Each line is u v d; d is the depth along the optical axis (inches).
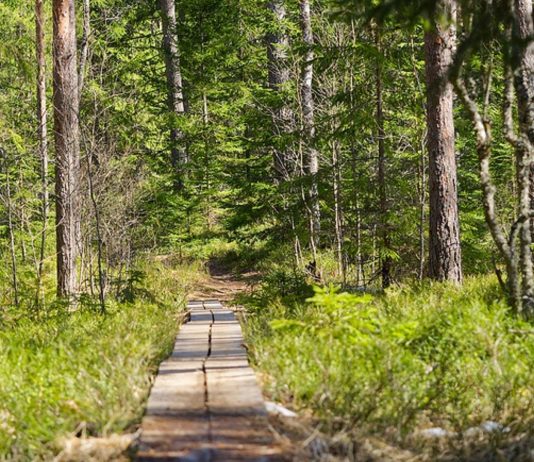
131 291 587.8
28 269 651.5
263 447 189.2
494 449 216.4
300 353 292.0
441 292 459.2
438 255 518.9
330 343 300.0
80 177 601.9
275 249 868.0
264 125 834.2
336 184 689.6
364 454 201.2
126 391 247.1
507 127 367.9
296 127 782.5
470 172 830.5
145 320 454.3
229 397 238.2
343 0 347.9
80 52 864.3
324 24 763.4
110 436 213.3
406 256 670.5
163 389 250.7
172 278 833.5
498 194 764.6
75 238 587.8
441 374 270.5
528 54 444.8
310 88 791.7
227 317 513.7
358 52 576.7
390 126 663.1
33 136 831.7
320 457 193.0
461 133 682.8
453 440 224.2
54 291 601.9
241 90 1117.7
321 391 245.3
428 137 525.7
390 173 624.7
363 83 607.2
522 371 281.6
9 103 844.0
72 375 273.0
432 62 509.0
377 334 328.5
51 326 435.2
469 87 376.2
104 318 464.8
